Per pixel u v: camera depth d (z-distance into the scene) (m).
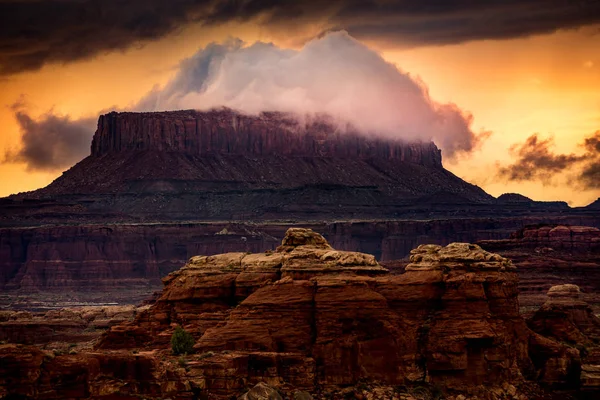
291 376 169.38
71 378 151.62
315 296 175.38
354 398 169.62
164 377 161.62
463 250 185.88
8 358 148.25
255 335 173.12
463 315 178.25
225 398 162.75
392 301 179.50
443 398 173.38
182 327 182.12
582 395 189.25
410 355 175.75
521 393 180.38
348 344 172.62
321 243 190.88
